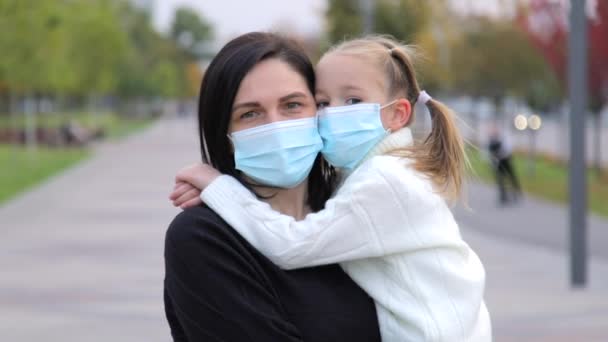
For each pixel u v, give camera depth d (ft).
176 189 9.16
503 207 72.08
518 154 132.05
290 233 8.73
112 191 82.38
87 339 28.60
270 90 9.00
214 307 8.50
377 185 8.75
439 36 132.16
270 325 8.41
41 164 111.55
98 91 202.08
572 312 32.60
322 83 9.48
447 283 8.81
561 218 64.59
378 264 8.93
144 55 337.72
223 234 8.65
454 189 9.29
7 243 50.72
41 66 104.63
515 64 130.82
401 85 9.58
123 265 43.09
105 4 196.75
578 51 37.09
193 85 453.17
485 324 9.20
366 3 95.86
